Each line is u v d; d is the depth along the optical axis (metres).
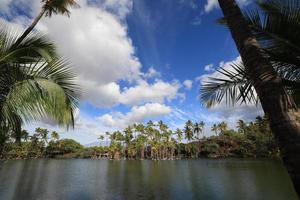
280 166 47.66
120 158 116.12
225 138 99.50
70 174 43.38
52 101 3.79
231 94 4.02
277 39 3.62
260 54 2.71
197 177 35.91
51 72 4.11
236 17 3.17
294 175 2.00
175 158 105.06
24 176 37.62
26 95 3.65
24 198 21.64
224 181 30.70
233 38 3.14
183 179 34.16
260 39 3.80
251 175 35.34
